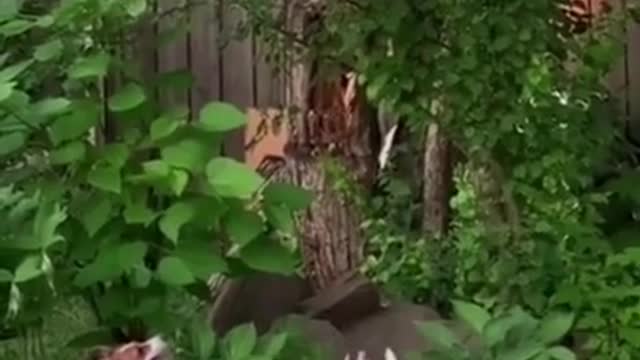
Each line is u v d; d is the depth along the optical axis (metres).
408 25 4.09
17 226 2.73
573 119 4.11
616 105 4.73
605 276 3.90
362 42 4.14
